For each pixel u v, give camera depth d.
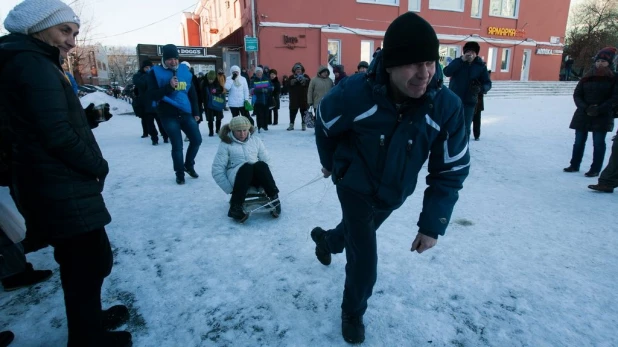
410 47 1.41
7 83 1.45
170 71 4.65
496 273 2.61
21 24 1.50
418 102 1.61
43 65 1.47
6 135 1.50
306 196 4.35
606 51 4.67
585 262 2.74
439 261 2.78
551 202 4.04
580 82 4.96
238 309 2.29
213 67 20.03
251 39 18.06
